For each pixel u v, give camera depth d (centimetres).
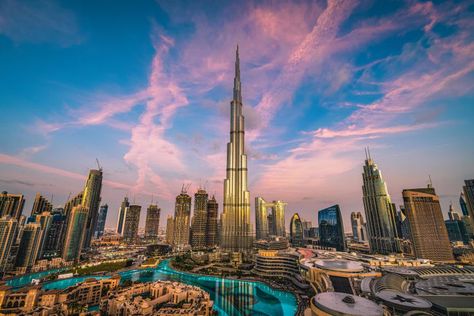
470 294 18500
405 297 16712
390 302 15888
